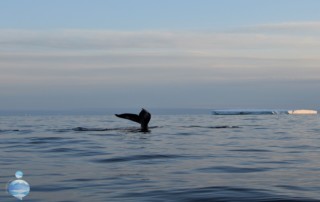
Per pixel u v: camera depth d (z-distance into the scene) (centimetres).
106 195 838
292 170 1154
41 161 1331
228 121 4797
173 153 1540
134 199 804
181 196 827
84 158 1403
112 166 1229
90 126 3491
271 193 848
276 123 4241
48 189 895
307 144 1923
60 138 2155
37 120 5375
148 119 2609
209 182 973
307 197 812
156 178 1029
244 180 1000
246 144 1903
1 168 1183
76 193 856
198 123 4122
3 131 2778
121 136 2269
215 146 1803
